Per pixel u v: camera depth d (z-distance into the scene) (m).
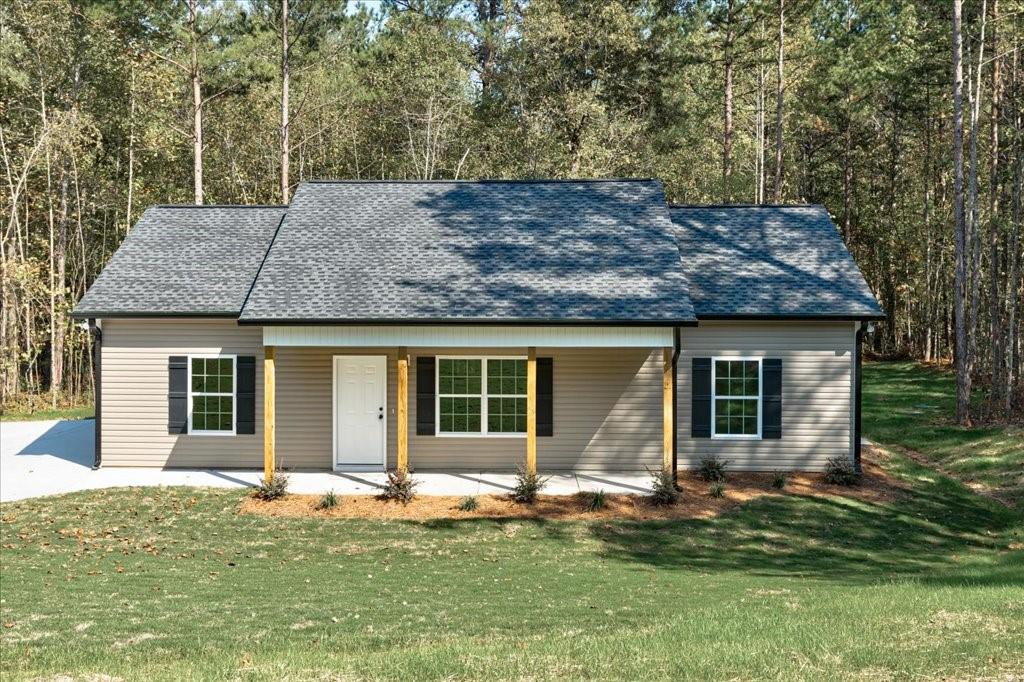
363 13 36.66
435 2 42.41
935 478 19.58
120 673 8.01
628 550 14.21
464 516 15.97
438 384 19.42
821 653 7.90
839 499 17.42
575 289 17.83
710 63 38.41
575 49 38.91
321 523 15.48
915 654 7.83
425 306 17.31
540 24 38.44
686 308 17.20
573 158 38.84
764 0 35.66
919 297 43.69
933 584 11.30
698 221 22.00
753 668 7.56
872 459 20.95
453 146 42.41
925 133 40.94
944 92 38.03
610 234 19.70
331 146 43.00
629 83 39.72
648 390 19.28
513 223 20.20
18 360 32.78
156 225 21.77
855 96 41.88
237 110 40.38
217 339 19.44
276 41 34.19
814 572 13.09
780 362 19.20
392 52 40.12
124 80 34.38
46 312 34.88
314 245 19.33
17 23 31.19
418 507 16.47
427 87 39.94
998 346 28.08
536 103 39.38
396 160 43.41
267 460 17.20
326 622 10.04
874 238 48.12
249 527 15.20
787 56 39.25
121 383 19.53
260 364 19.45
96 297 19.30
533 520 15.79
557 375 19.28
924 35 32.97
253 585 11.82
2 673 8.07
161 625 9.85
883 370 41.28
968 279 35.34
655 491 17.02
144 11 31.75
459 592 11.53
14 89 33.03
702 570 13.07
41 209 35.50
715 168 43.34
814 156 49.81
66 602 10.84
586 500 16.89
